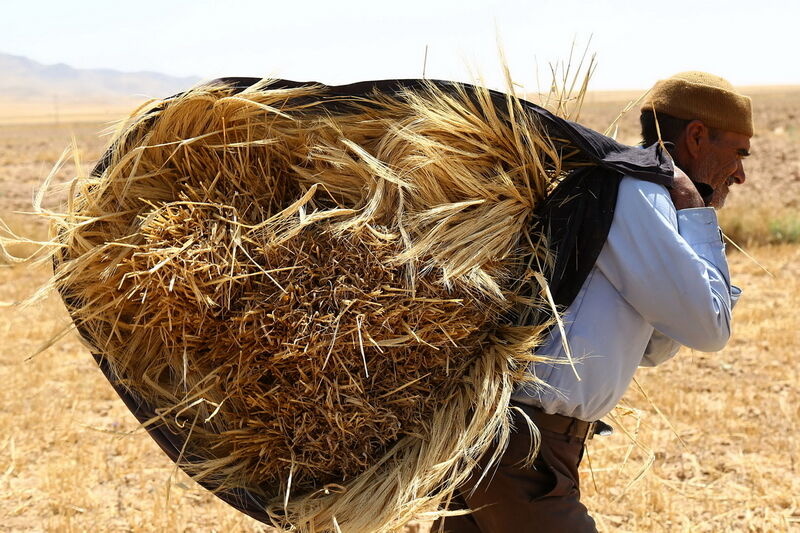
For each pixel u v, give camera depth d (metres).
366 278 2.52
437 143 2.62
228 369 2.57
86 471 4.43
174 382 2.66
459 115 2.63
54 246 2.60
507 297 2.63
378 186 2.61
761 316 7.87
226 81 2.56
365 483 2.58
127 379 2.63
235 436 2.58
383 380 2.54
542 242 2.63
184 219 2.54
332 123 2.64
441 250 2.57
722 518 3.98
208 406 2.62
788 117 42.94
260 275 2.52
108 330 2.63
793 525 3.93
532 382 2.60
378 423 2.55
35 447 4.81
